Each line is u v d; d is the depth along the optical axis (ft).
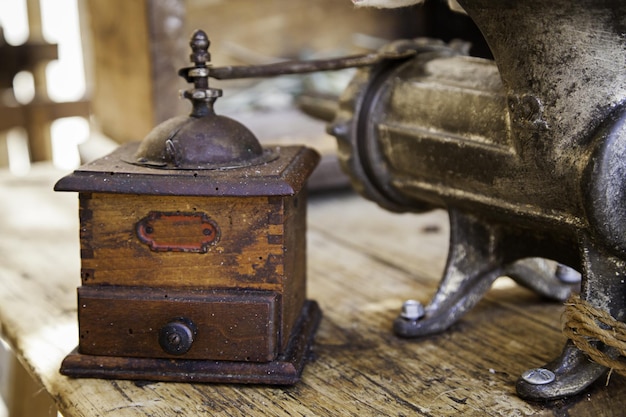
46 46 4.93
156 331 2.59
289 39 6.15
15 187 4.32
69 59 6.61
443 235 3.72
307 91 4.98
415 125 2.77
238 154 2.63
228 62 5.93
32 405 3.05
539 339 2.82
